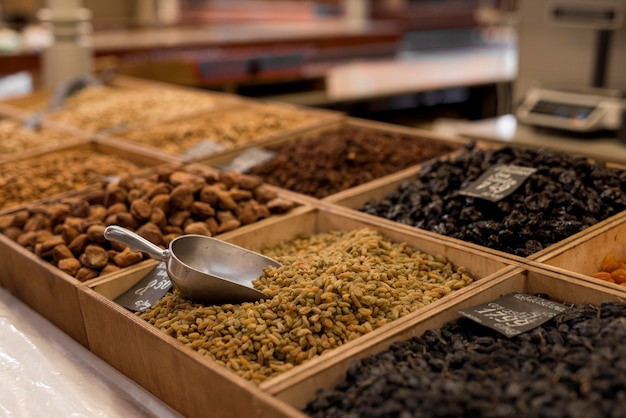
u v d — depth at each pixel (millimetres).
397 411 825
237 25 3920
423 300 1062
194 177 1327
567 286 1045
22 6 3535
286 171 1527
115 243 1223
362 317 1021
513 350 922
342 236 1281
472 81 2902
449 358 924
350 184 1460
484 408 805
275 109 1964
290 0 4320
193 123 1886
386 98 2719
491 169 1310
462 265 1162
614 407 779
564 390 811
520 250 1154
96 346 1119
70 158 1688
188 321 1038
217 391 924
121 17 3695
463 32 4129
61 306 1176
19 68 2748
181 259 1133
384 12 4309
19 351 1133
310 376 903
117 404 1021
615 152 1754
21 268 1254
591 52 1914
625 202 1243
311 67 3289
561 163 1312
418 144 1646
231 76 2746
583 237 1163
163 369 999
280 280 1076
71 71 2279
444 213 1277
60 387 1054
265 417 871
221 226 1282
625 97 1843
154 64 2598
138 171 1599
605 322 927
